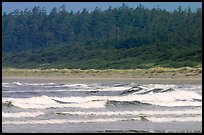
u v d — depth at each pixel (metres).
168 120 82.94
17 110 90.75
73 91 141.75
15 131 71.25
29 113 87.31
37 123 78.25
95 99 106.06
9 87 165.12
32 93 133.75
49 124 77.75
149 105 101.25
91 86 172.75
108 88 153.62
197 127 77.00
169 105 101.94
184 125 78.62
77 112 89.56
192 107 99.62
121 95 120.38
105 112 90.44
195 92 122.25
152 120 82.69
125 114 88.31
